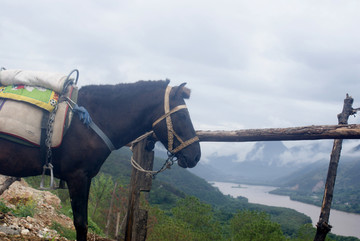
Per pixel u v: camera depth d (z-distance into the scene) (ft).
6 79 8.59
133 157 11.76
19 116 7.97
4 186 12.71
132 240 12.00
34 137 8.00
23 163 8.08
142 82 9.78
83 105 8.95
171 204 333.21
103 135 8.73
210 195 645.51
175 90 9.51
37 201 22.38
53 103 8.24
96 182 39.22
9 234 12.59
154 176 10.70
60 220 21.80
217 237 85.56
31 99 8.09
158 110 9.50
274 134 10.35
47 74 8.63
